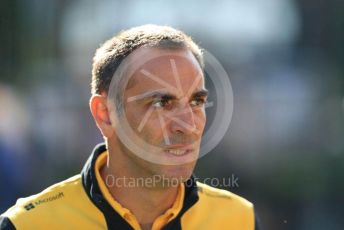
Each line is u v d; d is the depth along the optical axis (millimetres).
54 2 33281
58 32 33281
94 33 31828
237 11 32531
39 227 10094
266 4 33594
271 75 32625
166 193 10023
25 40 32906
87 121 30234
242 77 31844
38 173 27859
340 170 30750
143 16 31406
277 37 33750
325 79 34406
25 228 10070
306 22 36188
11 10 32625
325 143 32000
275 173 30359
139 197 10008
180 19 31516
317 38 36344
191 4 31766
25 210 10211
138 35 9734
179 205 10211
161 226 10141
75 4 32938
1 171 23047
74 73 31609
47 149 29297
